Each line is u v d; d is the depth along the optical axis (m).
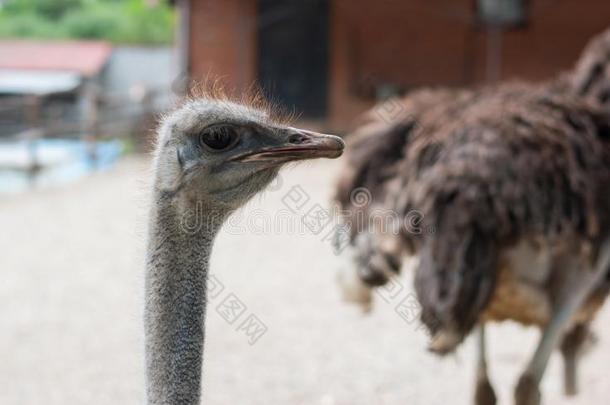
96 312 10.06
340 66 23.53
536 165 5.38
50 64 41.78
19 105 20.94
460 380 7.89
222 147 3.26
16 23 57.03
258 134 3.30
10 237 14.09
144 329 3.28
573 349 6.60
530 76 23.41
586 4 23.19
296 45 23.58
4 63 41.59
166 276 3.25
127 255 12.84
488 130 5.54
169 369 3.23
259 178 3.33
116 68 43.88
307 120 23.64
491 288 5.25
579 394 7.21
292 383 7.80
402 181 5.82
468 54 23.30
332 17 23.52
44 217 15.66
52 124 22.44
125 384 7.81
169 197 3.25
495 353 8.55
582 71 6.38
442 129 5.83
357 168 6.37
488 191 5.26
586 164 5.55
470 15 23.16
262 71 23.62
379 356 8.48
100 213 15.92
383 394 7.58
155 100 24.75
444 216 5.30
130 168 20.45
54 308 10.22
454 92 6.55
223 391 7.60
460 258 5.20
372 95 23.38
